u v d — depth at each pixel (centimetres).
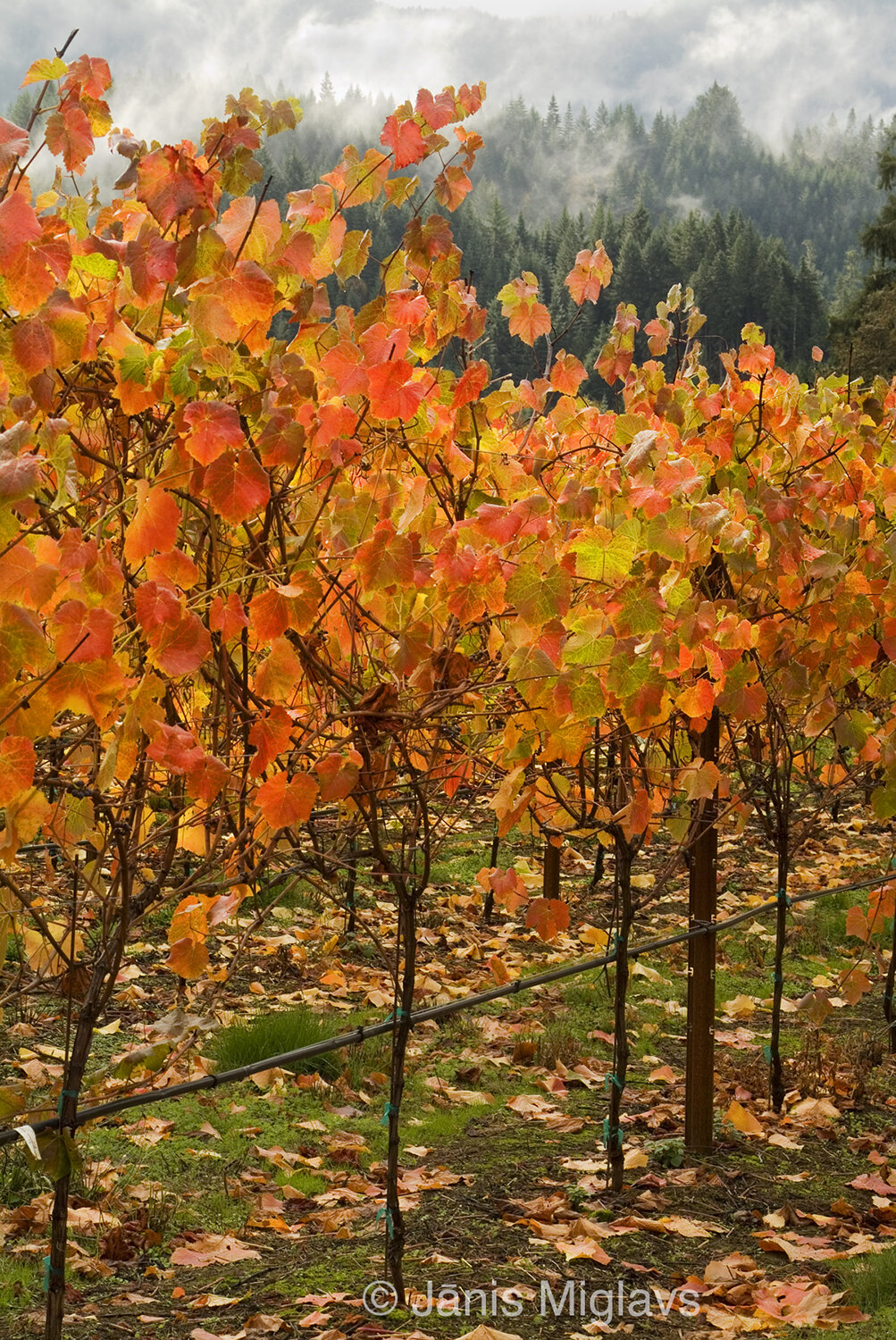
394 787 276
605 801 380
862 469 453
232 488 204
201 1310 288
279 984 528
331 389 237
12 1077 394
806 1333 293
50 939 227
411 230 257
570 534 302
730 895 720
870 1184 386
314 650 250
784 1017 556
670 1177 386
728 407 414
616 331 404
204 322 198
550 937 333
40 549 182
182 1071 425
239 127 213
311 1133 393
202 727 262
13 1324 272
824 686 426
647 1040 515
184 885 242
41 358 182
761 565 389
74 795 250
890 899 479
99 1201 332
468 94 251
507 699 289
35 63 203
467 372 276
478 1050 483
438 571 255
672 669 287
